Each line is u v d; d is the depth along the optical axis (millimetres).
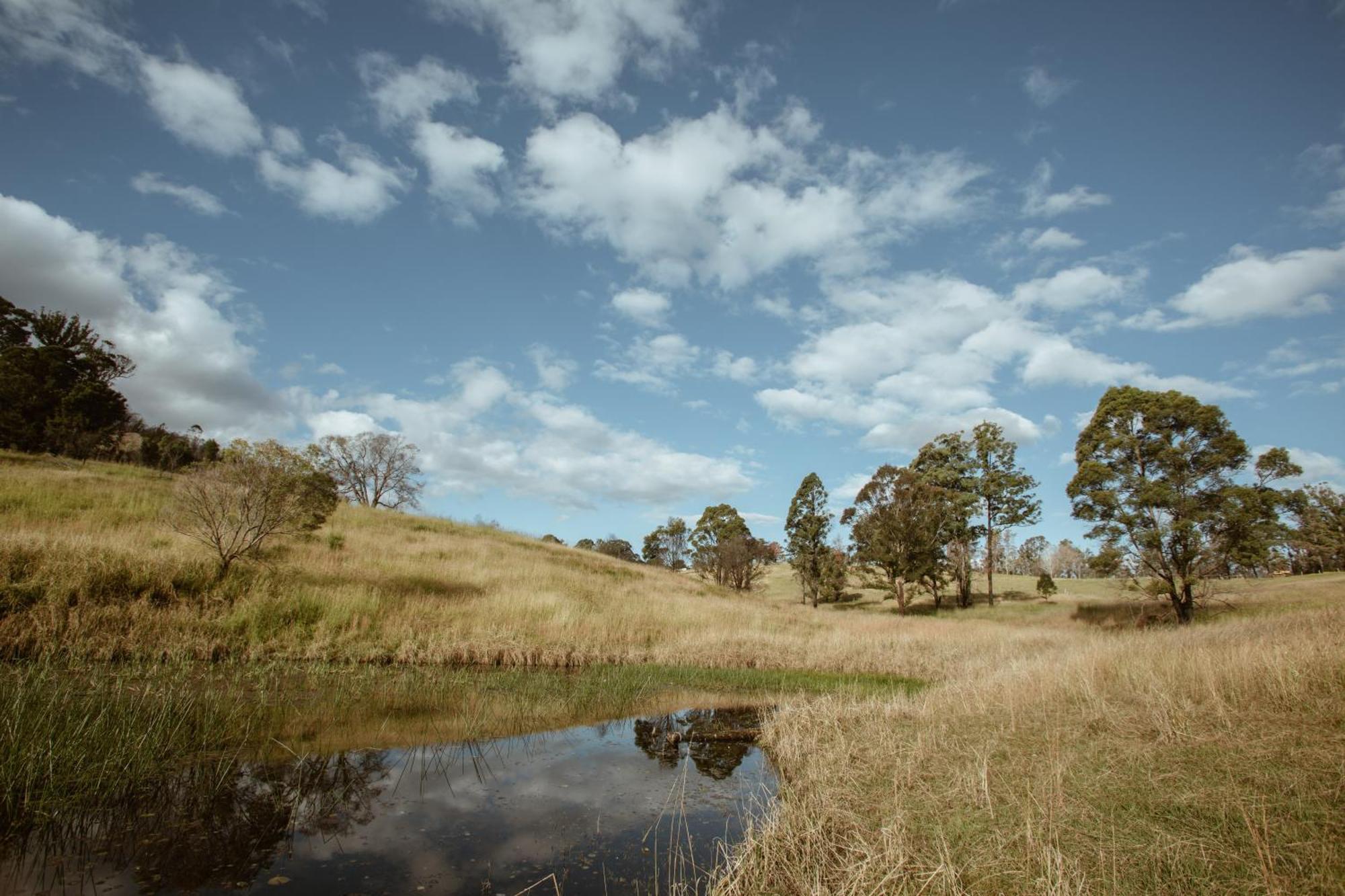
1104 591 48500
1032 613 39156
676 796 6688
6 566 11453
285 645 12281
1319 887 3738
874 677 15844
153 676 9391
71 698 7699
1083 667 10375
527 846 5203
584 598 22062
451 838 5258
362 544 22672
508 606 17641
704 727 10117
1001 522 45000
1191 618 29109
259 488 14391
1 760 5570
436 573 20000
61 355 32500
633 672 14320
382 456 47438
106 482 22328
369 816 5578
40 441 28312
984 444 45625
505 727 8969
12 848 4578
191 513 14016
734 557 49125
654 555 74438
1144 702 7984
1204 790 5242
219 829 5098
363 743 7617
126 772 5828
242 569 14383
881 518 40531
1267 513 28688
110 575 12227
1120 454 31531
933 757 7156
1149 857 4348
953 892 4141
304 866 4598
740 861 4746
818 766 7281
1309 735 6043
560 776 7098
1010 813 5297
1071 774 5969
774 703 12188
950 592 50844
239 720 7906
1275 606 29797
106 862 4449
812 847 5062
